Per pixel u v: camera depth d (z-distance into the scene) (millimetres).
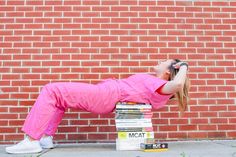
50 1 3916
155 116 3773
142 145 2918
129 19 3930
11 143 3631
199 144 3441
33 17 3879
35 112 2885
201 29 3971
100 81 3801
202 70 3896
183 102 3232
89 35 3875
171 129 3762
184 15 3979
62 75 3789
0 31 3838
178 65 3221
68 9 3912
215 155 2598
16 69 3771
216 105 3842
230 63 3934
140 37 3904
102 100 3041
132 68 3842
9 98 3713
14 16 3871
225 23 3998
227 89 3881
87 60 3830
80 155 2629
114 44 3875
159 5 3975
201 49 3934
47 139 3188
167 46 3906
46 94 2957
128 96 3062
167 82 3064
